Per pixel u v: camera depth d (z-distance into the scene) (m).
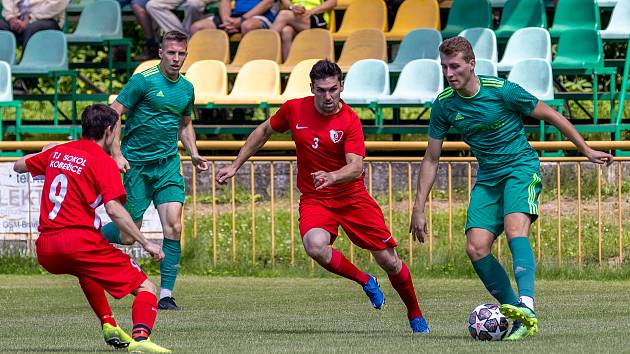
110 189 18.08
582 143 20.22
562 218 36.06
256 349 18.38
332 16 51.84
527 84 42.78
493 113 20.19
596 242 34.69
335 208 21.86
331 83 21.17
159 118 27.50
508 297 20.56
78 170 18.22
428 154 21.16
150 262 35.31
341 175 20.97
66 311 26.30
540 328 21.45
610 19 49.44
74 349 18.84
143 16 52.75
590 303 26.55
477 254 20.38
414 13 50.53
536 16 48.47
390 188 34.03
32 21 52.09
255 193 39.97
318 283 32.69
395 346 18.56
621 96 44.41
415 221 21.06
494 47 45.81
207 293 30.19
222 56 49.75
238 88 46.19
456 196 38.16
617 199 35.53
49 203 18.36
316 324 23.36
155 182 27.81
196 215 37.28
